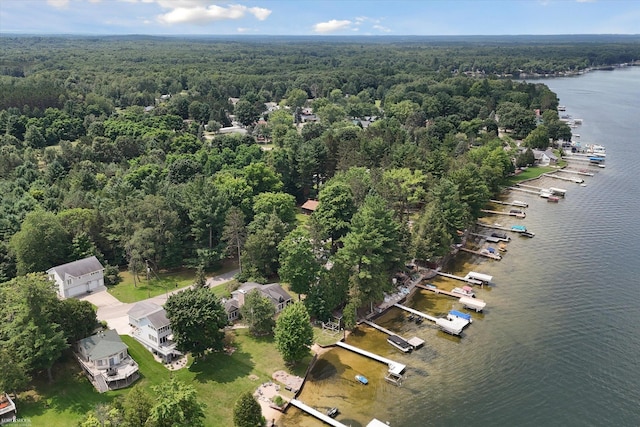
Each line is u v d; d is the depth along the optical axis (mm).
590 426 65062
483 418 66250
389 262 97375
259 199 121312
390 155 161500
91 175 141125
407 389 71875
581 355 79688
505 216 146375
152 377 71375
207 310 73125
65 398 66125
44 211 106312
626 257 115688
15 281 77875
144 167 146250
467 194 131750
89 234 106250
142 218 104562
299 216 139375
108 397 66562
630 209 149375
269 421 64375
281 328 73750
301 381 71938
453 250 121188
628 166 196250
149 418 54000
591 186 173125
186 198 113000
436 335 86312
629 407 68312
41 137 188875
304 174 149125
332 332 85688
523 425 65125
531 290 101438
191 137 188375
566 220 141500
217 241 110875
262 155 169000
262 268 100375
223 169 151625
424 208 132375
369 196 102562
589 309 93438
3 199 119375
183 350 72938
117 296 94812
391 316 92875
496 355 80000
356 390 71500
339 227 111375
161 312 77875
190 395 55406
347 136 183875
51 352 67250
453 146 190500
